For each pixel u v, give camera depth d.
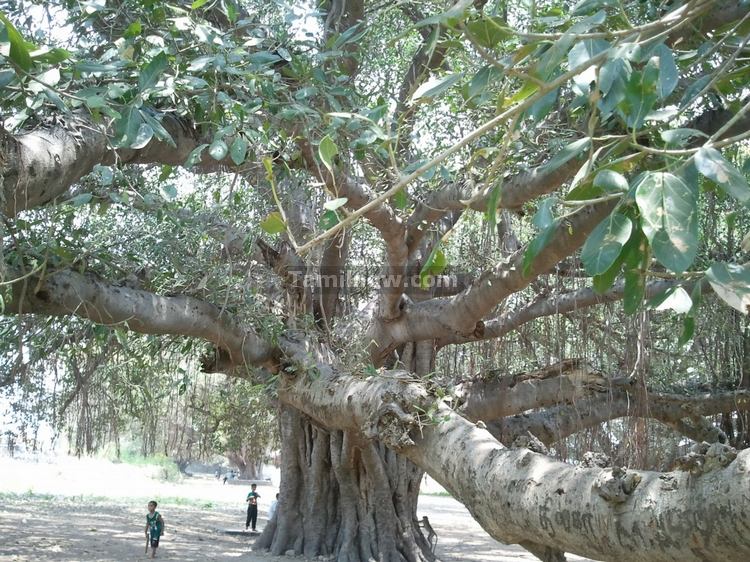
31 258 5.85
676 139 2.16
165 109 5.21
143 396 12.88
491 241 10.08
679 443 12.88
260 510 26.19
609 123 4.57
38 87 3.53
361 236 10.84
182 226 7.14
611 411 10.16
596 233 2.02
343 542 13.30
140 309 6.88
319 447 13.81
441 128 8.16
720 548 2.66
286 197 7.07
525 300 11.38
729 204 7.92
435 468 4.58
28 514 19.83
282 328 8.96
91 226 7.09
